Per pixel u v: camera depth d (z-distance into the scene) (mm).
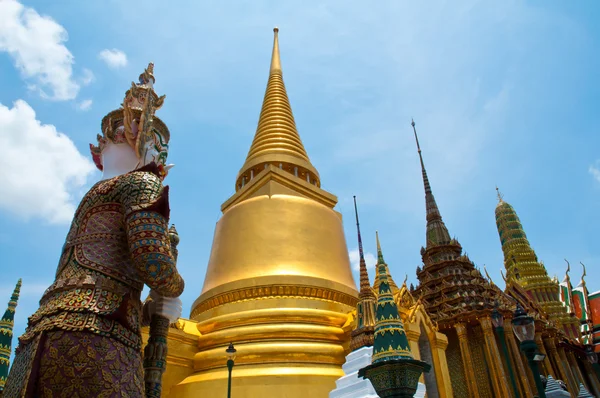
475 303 30781
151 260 3664
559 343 36812
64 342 3416
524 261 52812
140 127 5148
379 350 7703
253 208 27016
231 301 23938
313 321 22750
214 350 21953
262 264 24797
